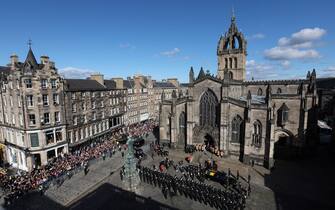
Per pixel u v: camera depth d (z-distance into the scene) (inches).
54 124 1911.9
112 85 3036.4
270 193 1309.1
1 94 1974.7
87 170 1686.8
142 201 1245.7
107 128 2736.2
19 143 1861.5
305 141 1820.9
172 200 1248.8
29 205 1230.3
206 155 1999.3
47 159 1856.5
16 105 1804.9
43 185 1422.2
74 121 2182.6
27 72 1722.4
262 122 1721.2
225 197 1201.4
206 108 2059.5
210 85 1989.4
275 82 2347.4
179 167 1691.7
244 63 2620.6
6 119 1989.4
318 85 3991.1
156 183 1448.1
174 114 2188.7
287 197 1261.1
